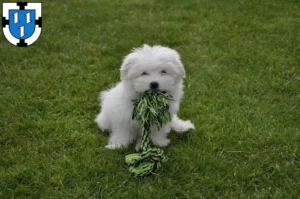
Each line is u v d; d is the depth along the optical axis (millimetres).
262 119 1387
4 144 1284
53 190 1114
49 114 1418
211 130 1338
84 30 2082
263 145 1265
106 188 1112
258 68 1702
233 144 1275
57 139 1295
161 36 2006
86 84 1597
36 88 1559
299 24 2143
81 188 1110
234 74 1663
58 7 2445
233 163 1203
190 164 1183
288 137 1287
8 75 1638
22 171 1152
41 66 1725
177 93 1214
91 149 1241
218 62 1770
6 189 1110
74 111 1433
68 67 1724
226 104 1473
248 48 1874
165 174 1154
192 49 1884
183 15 2314
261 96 1518
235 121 1375
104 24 2168
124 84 1184
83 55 1815
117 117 1223
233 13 2342
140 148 1250
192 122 1381
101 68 1712
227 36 2006
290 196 1089
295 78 1625
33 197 1099
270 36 1989
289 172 1164
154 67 1132
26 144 1278
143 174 1140
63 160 1194
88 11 2389
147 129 1176
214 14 2330
